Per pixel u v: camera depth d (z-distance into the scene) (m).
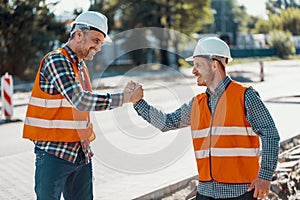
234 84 3.59
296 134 9.98
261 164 3.53
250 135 3.58
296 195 6.29
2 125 13.61
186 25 37.78
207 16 39.69
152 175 7.07
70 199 4.27
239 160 3.55
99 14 3.91
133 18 33.34
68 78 3.75
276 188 6.21
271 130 3.50
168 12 35.84
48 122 3.90
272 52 60.56
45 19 29.73
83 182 4.23
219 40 3.62
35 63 29.69
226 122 3.54
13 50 29.00
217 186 3.59
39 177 3.97
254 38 68.44
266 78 28.64
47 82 3.87
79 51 3.88
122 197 6.12
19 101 20.12
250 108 3.52
